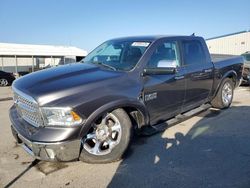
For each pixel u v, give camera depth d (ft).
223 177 10.86
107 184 10.50
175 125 17.52
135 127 13.66
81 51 126.93
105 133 12.09
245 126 17.29
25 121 11.95
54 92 10.84
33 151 10.96
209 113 20.52
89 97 11.18
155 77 14.24
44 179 10.96
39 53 111.96
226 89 21.66
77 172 11.47
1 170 11.76
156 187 10.22
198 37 18.76
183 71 16.24
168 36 16.31
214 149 13.66
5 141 15.29
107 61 15.02
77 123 10.69
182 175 11.08
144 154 13.11
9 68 107.55
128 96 12.42
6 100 32.89
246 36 96.58
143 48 14.65
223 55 24.08
